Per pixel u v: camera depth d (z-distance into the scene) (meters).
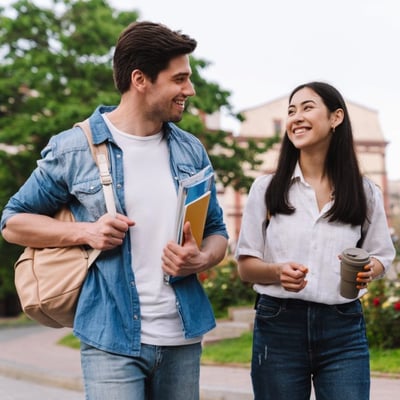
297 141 3.52
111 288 3.12
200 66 19.48
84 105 19.30
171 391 3.24
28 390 9.41
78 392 9.12
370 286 9.01
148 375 3.21
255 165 20.77
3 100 21.97
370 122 51.78
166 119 3.23
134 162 3.24
